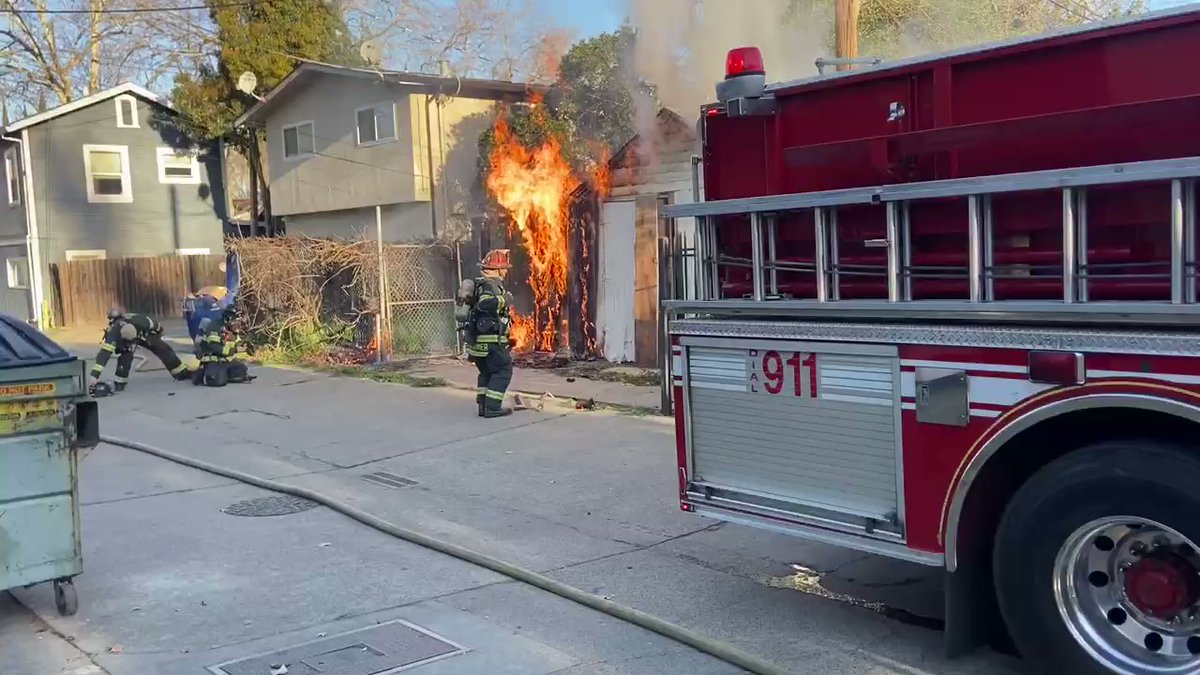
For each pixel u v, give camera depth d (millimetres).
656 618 4344
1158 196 3154
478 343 9297
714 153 4590
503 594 4824
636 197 12188
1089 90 3395
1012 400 3381
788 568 5094
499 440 8445
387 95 19797
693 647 4109
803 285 4176
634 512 6215
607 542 5629
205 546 5688
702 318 4441
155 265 26375
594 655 4047
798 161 4148
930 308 3600
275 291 15117
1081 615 3383
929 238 3760
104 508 6586
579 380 11383
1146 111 3168
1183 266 3008
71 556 4512
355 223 21531
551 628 4359
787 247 4219
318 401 10875
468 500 6637
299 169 22422
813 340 3924
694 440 4414
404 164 19609
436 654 4062
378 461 7914
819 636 4172
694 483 4426
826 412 3920
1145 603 3281
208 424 9766
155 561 5410
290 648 4152
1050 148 3477
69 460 4492
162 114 27297
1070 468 3309
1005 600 3543
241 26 25594
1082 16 14648
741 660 3908
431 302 14367
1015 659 3854
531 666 3936
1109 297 3285
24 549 4379
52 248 26078
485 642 4195
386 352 13781
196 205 28031
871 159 3910
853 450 3848
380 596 4809
